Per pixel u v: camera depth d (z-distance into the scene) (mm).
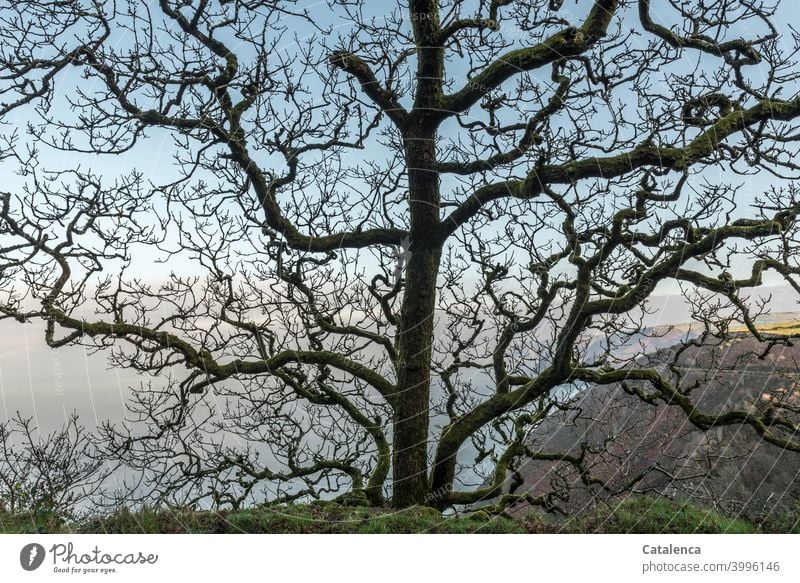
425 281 8516
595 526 6809
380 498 8758
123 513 6258
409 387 8477
